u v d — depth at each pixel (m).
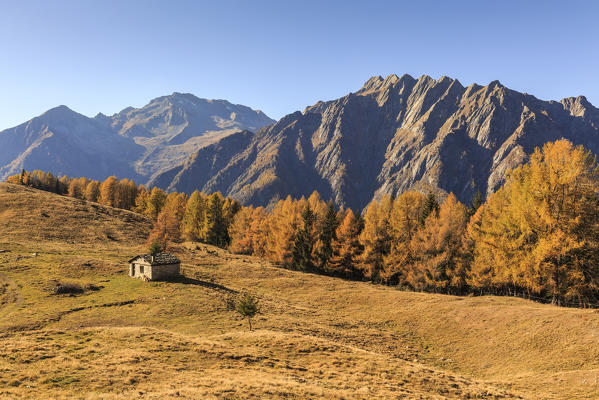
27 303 44.66
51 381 19.95
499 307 49.75
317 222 101.75
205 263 83.12
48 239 84.88
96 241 91.62
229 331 39.16
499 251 56.66
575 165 47.03
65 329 35.47
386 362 30.36
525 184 56.44
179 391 18.83
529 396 26.36
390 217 83.25
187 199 150.38
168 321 41.72
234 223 117.94
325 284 74.31
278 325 42.88
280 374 24.59
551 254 47.38
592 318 38.66
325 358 30.02
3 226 87.75
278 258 94.19
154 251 62.38
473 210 95.88
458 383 27.38
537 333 39.69
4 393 17.73
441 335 46.81
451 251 69.38
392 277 81.81
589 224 46.31
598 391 26.47
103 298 48.44
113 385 19.78
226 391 19.70
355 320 53.19
